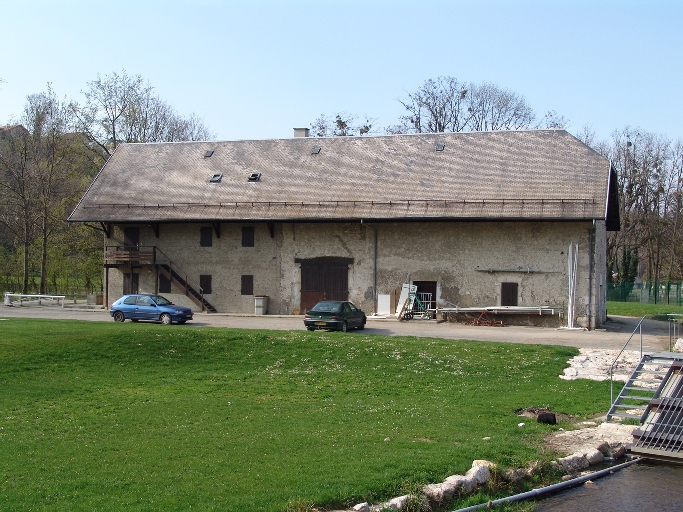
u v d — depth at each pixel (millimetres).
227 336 27719
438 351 26203
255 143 49406
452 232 40406
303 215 41812
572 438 15688
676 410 16906
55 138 57688
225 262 44594
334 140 47906
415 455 12906
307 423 15828
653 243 73938
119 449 13273
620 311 53250
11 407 17219
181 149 50312
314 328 33312
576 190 38875
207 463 12289
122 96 61000
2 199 61938
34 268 67562
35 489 10742
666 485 13328
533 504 11984
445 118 67812
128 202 45688
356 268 42094
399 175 43188
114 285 46938
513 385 21891
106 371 22594
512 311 38531
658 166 71688
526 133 44344
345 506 10523
